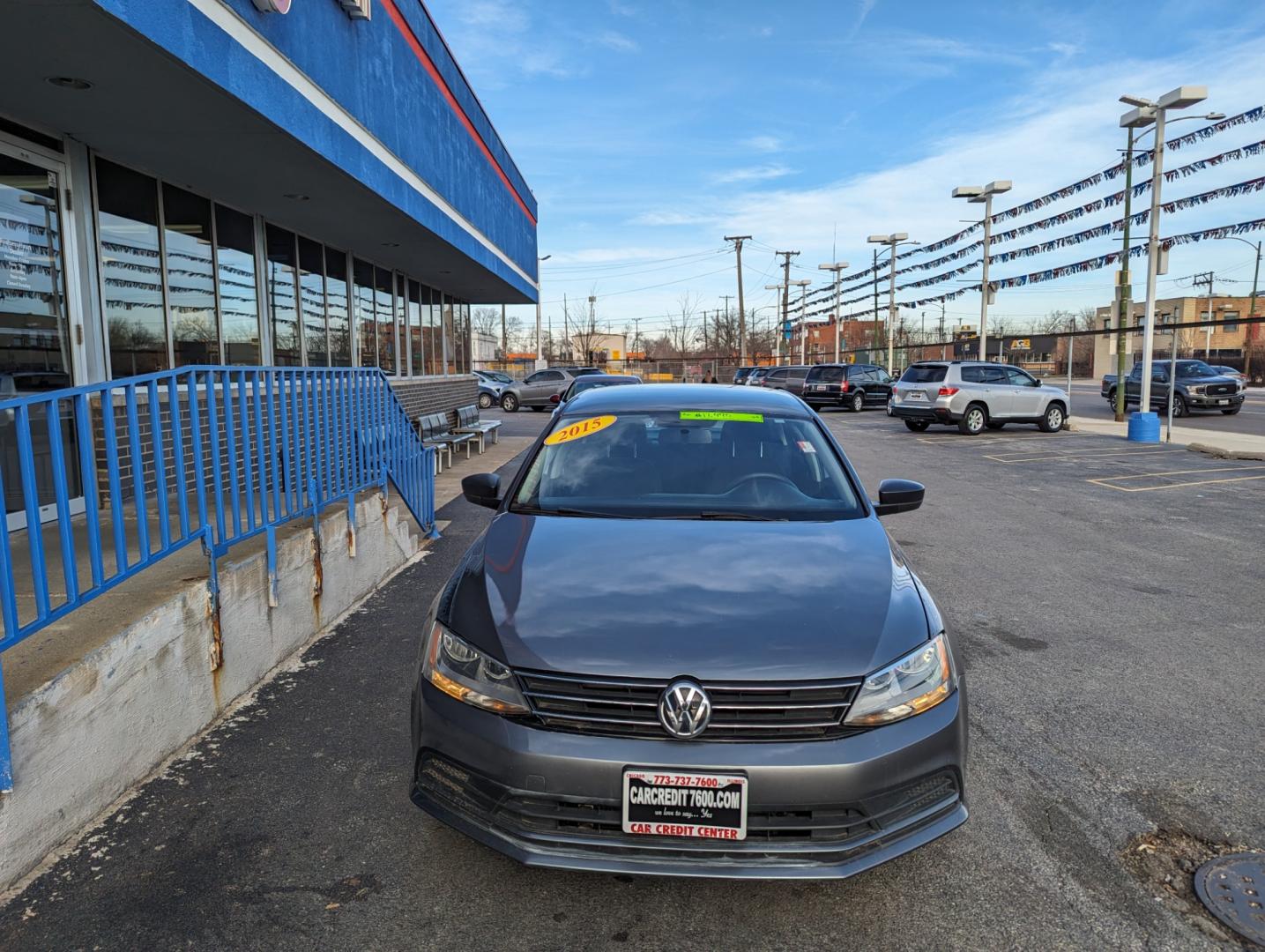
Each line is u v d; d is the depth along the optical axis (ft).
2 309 18.25
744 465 12.97
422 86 32.50
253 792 10.67
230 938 7.98
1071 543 26.76
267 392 14.82
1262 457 46.65
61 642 10.18
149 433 21.08
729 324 261.85
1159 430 60.70
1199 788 11.12
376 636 16.67
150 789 10.68
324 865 9.19
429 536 25.75
